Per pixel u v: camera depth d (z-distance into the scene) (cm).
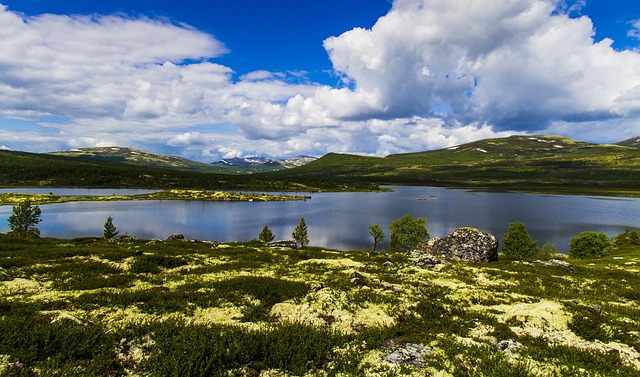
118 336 1201
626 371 1125
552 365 1155
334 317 1611
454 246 4088
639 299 2173
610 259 6209
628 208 19750
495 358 1176
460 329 1491
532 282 2609
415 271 2886
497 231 12288
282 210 18512
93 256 3023
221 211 17850
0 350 984
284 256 3653
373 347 1278
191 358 1016
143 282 2194
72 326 1212
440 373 1089
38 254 2945
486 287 2377
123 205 19562
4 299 1622
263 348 1139
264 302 1755
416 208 19475
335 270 2778
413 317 1625
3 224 11894
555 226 13625
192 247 4184
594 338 1429
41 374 907
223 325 1354
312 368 1088
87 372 954
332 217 15788
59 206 18200
